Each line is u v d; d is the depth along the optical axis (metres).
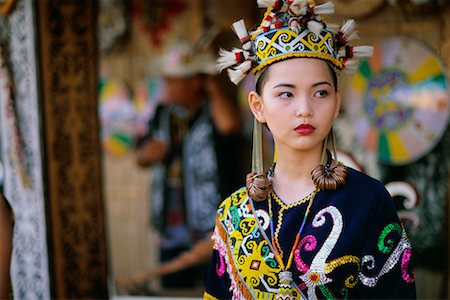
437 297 4.14
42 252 3.48
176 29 5.55
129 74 5.76
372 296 1.79
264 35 1.83
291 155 1.87
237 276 1.87
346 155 3.33
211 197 5.33
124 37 5.70
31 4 3.37
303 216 1.82
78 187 3.59
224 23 5.33
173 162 5.48
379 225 1.79
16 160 3.70
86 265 3.63
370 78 4.32
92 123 3.61
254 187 1.88
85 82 3.56
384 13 4.27
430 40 4.21
